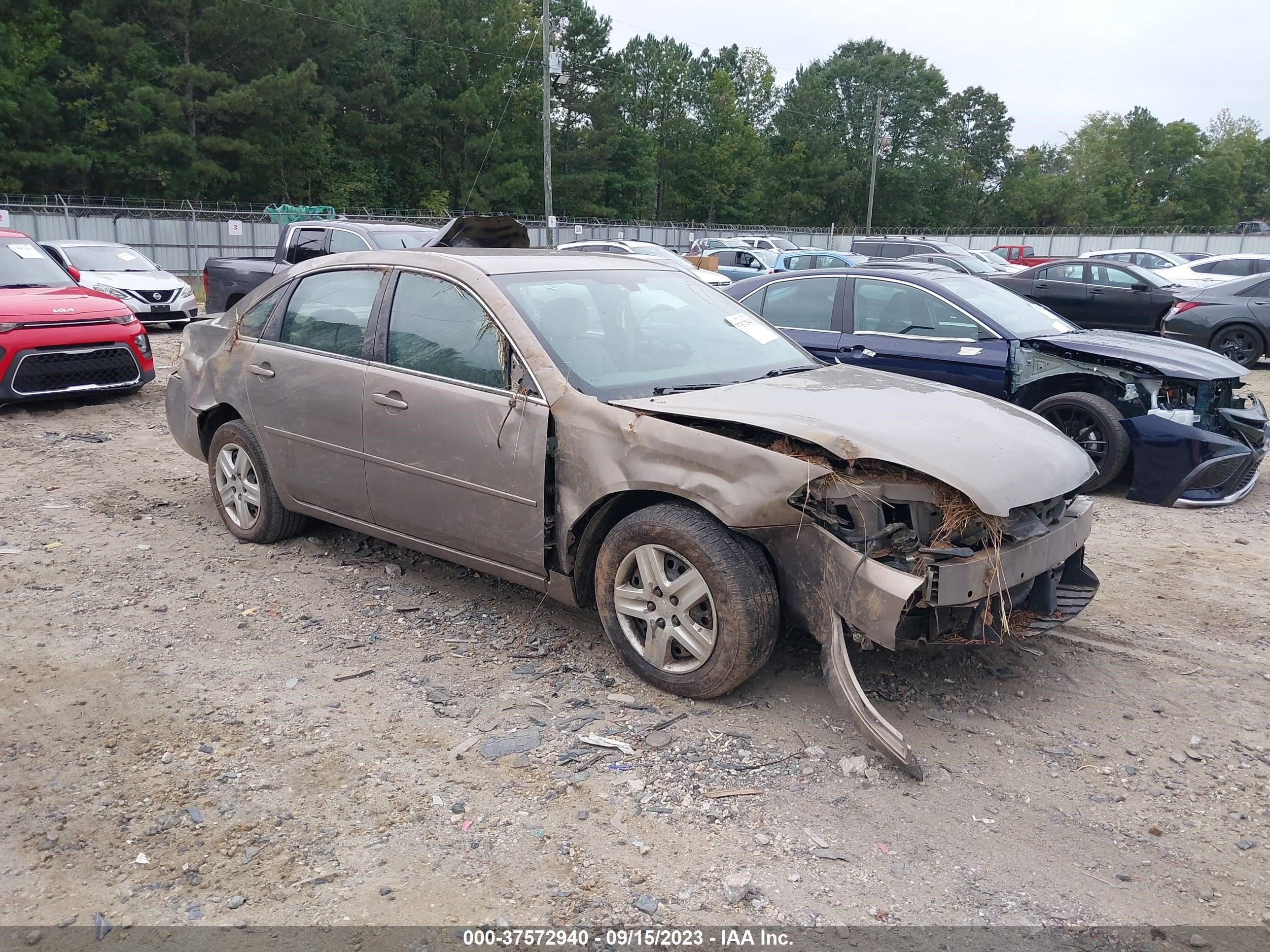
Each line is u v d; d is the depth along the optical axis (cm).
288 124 4525
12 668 415
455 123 5203
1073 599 427
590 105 5775
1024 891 287
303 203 4762
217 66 4322
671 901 279
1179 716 396
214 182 4300
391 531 486
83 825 311
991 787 340
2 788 329
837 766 349
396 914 272
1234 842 313
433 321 457
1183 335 1514
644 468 379
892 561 352
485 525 434
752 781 338
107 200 4034
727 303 525
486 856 298
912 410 400
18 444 833
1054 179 9444
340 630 459
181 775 338
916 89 8900
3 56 3738
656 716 381
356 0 5275
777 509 352
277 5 4456
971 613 366
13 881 285
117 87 4094
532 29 5628
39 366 943
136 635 450
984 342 776
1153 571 579
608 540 400
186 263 3375
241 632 455
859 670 423
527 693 399
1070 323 861
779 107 9175
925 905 280
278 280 548
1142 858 304
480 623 467
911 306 817
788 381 443
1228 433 739
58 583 511
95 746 356
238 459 569
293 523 564
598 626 466
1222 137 11469
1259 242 5519
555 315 441
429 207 5138
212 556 555
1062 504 396
